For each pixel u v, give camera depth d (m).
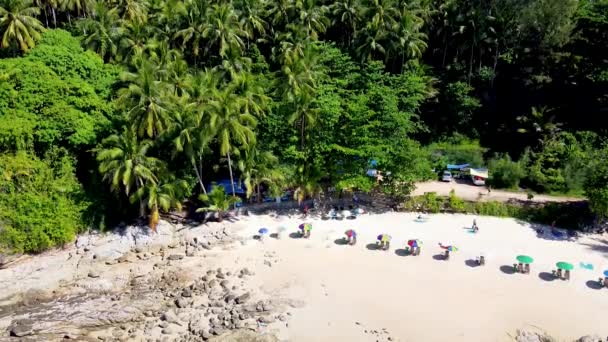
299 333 44.03
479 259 54.47
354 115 67.00
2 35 69.38
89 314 47.34
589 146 73.31
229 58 76.00
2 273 53.53
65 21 93.50
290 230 62.84
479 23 82.50
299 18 85.00
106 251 57.75
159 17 80.62
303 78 68.81
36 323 46.16
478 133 85.44
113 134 61.00
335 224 64.38
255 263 55.41
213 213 64.88
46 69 61.72
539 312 46.19
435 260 55.34
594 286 50.03
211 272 53.72
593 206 60.47
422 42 82.19
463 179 78.12
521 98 85.25
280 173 65.06
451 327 44.34
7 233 54.84
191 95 62.09
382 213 67.50
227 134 59.38
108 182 63.06
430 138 86.12
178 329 45.19
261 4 86.88
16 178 57.03
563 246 58.06
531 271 52.84
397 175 66.81
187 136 58.78
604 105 77.31
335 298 48.81
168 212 66.25
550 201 67.88
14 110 58.69
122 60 75.38
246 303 48.12
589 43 78.88
